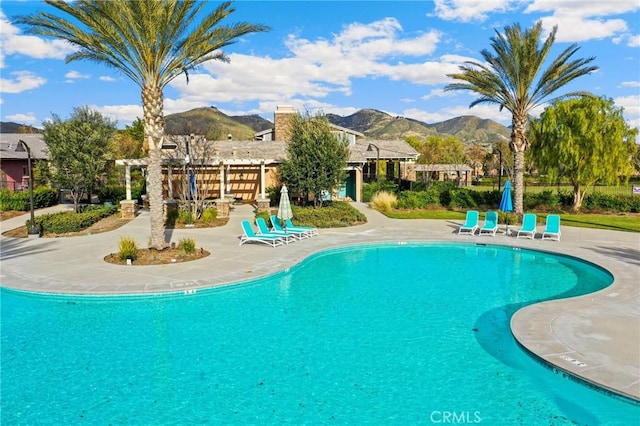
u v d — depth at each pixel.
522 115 25.36
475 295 12.05
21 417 6.27
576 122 29.23
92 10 14.08
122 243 14.99
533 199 31.25
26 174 39.72
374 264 15.72
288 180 25.25
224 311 10.65
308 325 9.73
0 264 14.41
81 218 21.95
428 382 7.20
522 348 7.95
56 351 8.41
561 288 12.77
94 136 26.08
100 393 6.90
